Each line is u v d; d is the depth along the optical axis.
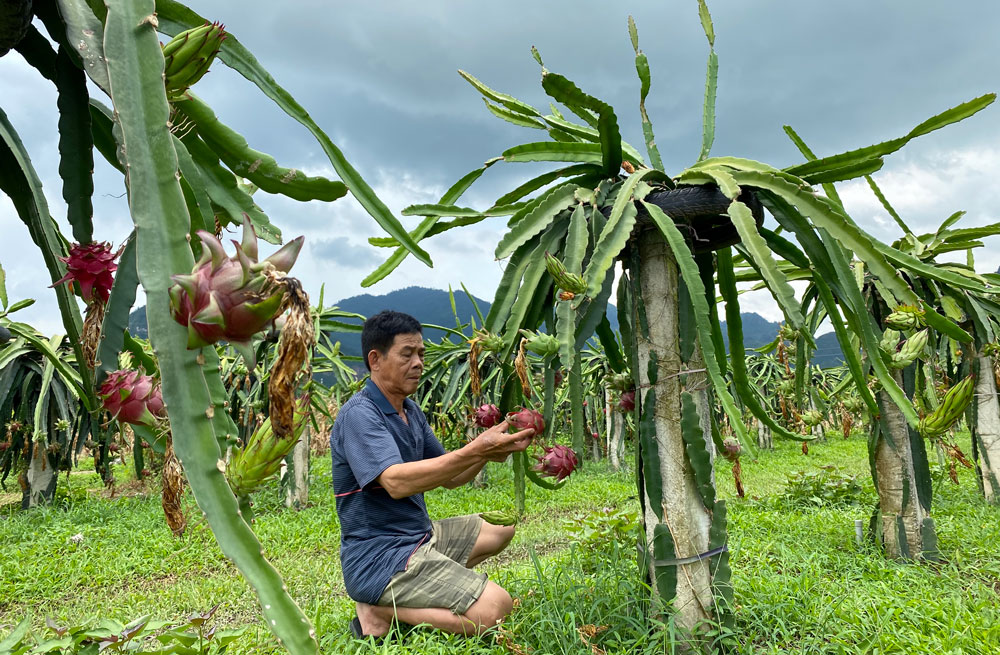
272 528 5.30
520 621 2.11
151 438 0.76
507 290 1.93
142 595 3.49
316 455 11.94
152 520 5.69
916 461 3.27
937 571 3.08
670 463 2.01
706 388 2.08
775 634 2.09
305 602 3.23
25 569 4.28
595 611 2.13
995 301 3.59
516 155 2.07
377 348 2.32
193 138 0.93
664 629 1.87
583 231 1.84
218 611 3.20
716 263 2.33
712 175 1.89
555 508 6.21
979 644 2.05
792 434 2.30
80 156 0.90
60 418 6.71
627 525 2.93
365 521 2.19
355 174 1.03
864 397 2.08
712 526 2.00
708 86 2.39
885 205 3.45
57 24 0.84
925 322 1.96
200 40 0.74
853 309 1.90
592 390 9.37
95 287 0.80
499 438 1.80
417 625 2.07
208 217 0.86
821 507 5.10
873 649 2.07
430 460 1.95
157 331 0.59
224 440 0.64
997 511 4.18
